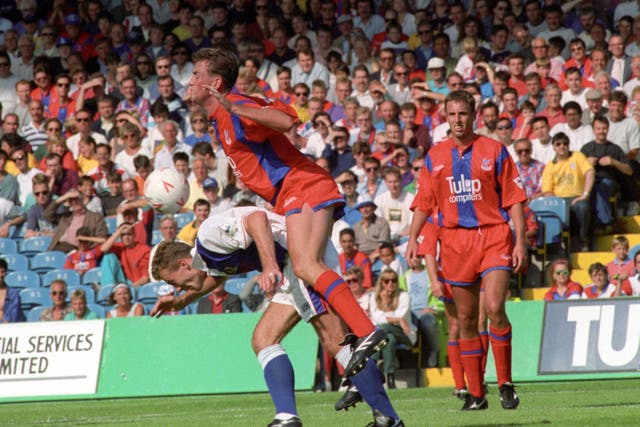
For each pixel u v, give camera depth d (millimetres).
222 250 19391
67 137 65312
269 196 19719
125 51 72438
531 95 57812
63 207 58750
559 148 52062
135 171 60750
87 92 68750
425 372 46219
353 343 17844
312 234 18781
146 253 53312
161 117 62469
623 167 52625
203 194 56406
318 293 19000
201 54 19891
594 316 39031
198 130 60656
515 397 27422
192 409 36156
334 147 57344
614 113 54562
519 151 52469
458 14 66312
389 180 53656
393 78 63375
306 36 69312
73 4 77000
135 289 51531
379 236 51250
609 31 64312
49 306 52500
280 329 19547
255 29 70812
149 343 44344
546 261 50969
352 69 67438
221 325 44125
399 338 45094
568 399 31516
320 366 44906
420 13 66812
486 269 26500
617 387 36531
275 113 18578
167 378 43844
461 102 26281
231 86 19969
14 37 74000
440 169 26734
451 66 63719
